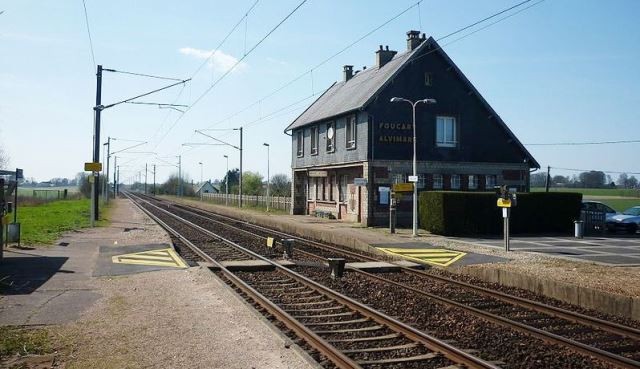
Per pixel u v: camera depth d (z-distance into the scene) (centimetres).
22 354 758
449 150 3434
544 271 1510
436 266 1753
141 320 955
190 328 902
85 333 870
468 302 1215
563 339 851
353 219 3522
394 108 3331
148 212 5047
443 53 3397
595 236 2722
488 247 2180
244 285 1284
